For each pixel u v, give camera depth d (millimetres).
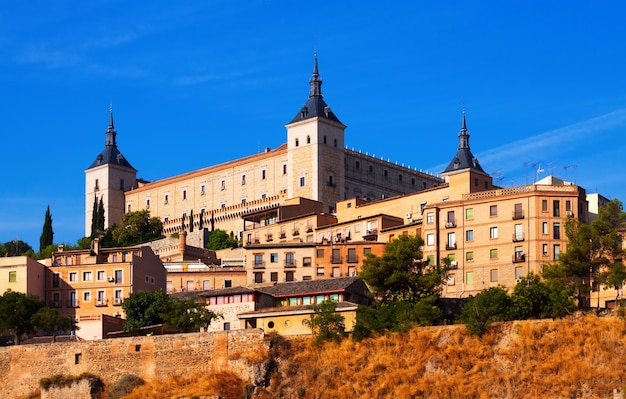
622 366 143125
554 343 148750
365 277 179500
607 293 179875
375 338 156000
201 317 173500
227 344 158375
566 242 195500
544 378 144250
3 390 162625
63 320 183000
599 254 176625
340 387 150625
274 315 166125
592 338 147500
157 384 157750
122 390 157375
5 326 179625
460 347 151500
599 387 141375
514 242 198125
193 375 158125
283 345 158000
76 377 160000
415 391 146625
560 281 172125
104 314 195625
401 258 180250
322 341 157375
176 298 185375
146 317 181875
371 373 150750
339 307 165500
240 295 177625
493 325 153875
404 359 151750
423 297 171875
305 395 151500
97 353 161250
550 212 198500
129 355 160625
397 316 158500
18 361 163375
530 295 157375
